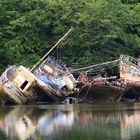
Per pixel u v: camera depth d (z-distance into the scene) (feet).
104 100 527.40
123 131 318.65
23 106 472.44
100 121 357.00
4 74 491.72
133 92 539.29
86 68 560.61
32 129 330.75
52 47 562.25
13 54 576.20
